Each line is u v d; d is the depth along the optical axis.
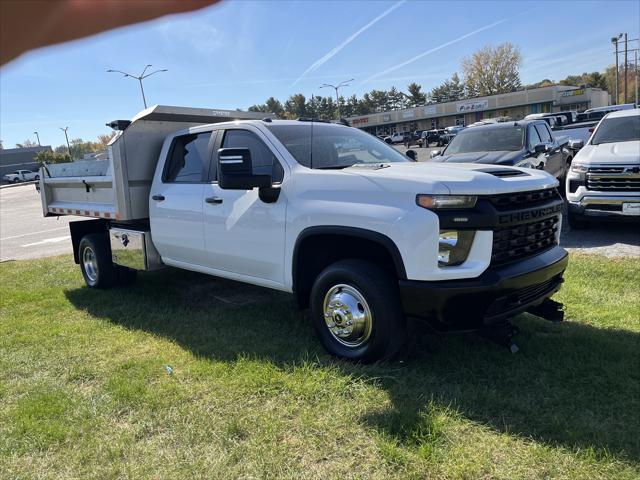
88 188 5.91
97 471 2.59
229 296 5.62
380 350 3.43
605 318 4.29
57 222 15.02
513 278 3.25
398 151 5.05
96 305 5.51
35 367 3.91
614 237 7.23
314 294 3.75
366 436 2.75
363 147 4.64
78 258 6.46
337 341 3.69
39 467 2.66
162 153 5.28
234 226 4.32
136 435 2.89
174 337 4.39
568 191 7.65
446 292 3.13
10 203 25.86
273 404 3.12
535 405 2.97
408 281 3.23
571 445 2.59
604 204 7.16
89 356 4.07
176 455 2.68
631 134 7.90
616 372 3.32
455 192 3.15
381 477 2.43
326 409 3.02
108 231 6.16
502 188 3.30
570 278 5.38
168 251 5.21
